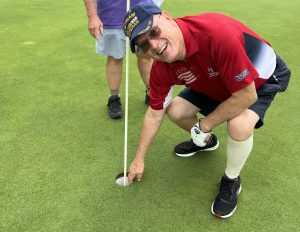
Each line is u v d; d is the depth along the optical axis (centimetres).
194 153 237
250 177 219
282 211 196
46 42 402
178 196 205
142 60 270
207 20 161
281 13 532
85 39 412
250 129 178
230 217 193
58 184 211
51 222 188
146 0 260
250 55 174
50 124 264
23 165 225
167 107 215
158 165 228
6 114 273
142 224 188
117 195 205
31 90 306
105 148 242
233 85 165
